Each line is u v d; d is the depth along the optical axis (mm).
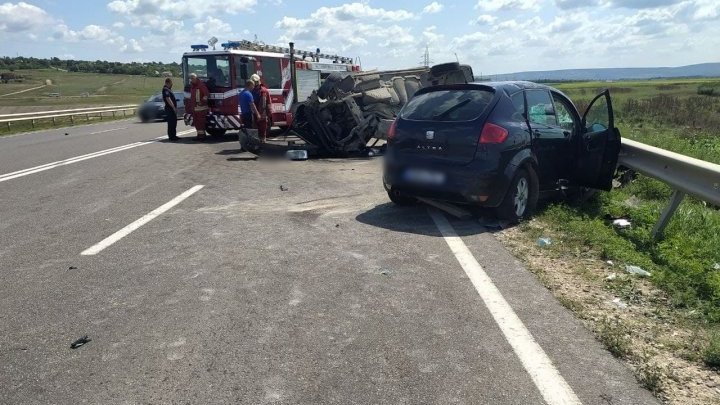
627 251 5875
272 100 18281
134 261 5535
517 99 7223
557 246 6094
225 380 3371
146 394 3227
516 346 3830
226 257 5676
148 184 9680
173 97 17078
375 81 14484
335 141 13711
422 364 3582
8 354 3684
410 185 7082
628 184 9312
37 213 7527
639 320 4320
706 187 5945
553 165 7582
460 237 6457
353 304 4512
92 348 3758
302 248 6004
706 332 4102
